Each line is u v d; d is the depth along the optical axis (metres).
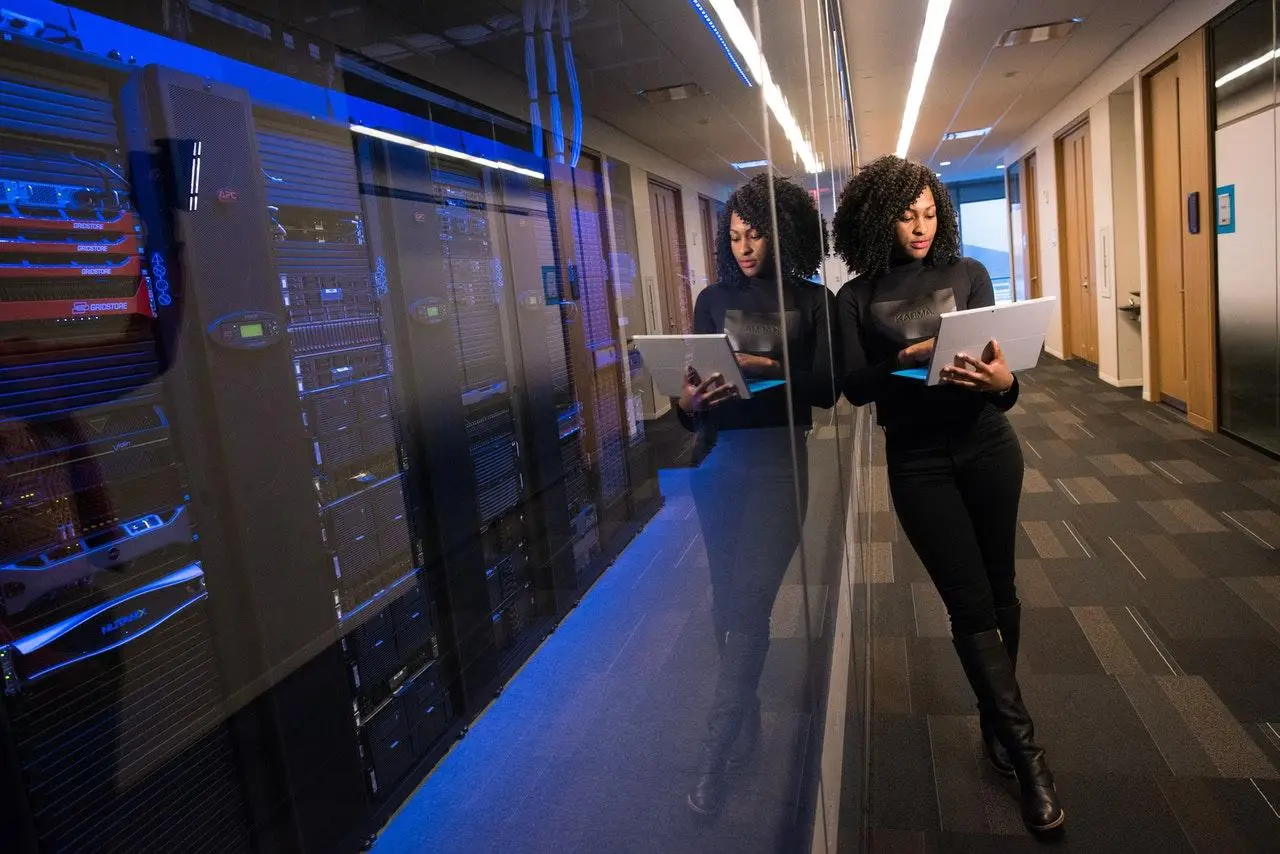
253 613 0.37
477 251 0.48
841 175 3.29
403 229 0.45
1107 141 6.04
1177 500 3.38
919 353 1.54
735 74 0.72
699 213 0.68
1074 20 4.76
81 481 0.30
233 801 0.35
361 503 0.43
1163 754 1.71
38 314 0.28
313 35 0.40
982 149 10.11
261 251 0.38
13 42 0.28
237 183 0.36
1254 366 3.99
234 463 0.36
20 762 0.27
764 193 0.86
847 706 1.58
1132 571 2.68
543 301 0.50
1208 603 2.39
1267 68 3.66
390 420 0.45
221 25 0.36
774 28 0.95
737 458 0.72
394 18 0.43
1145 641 2.20
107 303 0.31
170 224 0.33
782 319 0.93
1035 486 3.80
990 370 1.46
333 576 0.41
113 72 0.31
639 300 0.57
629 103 0.57
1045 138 8.16
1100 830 1.50
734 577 0.67
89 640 0.30
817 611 1.15
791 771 0.81
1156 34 4.88
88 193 0.30
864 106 6.69
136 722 0.31
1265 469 3.69
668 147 0.63
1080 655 2.16
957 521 1.58
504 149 0.49
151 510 0.32
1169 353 5.24
